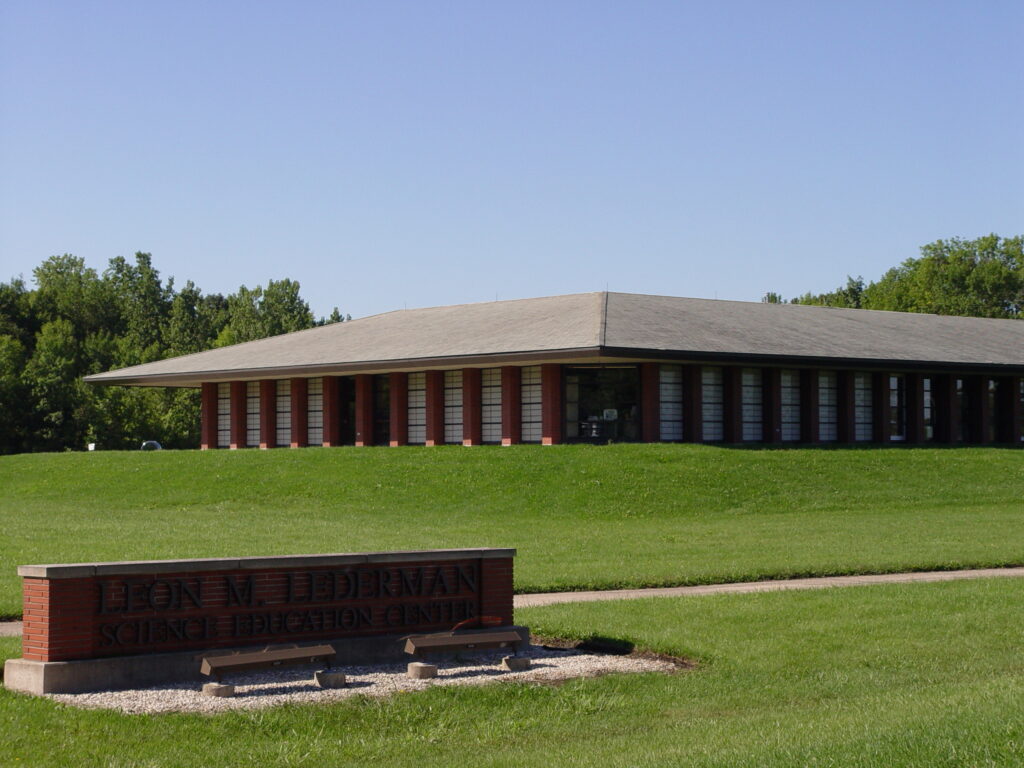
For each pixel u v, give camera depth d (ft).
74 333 396.78
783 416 159.02
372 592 54.34
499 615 57.47
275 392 182.09
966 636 57.67
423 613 55.52
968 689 45.37
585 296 173.99
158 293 484.74
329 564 53.11
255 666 48.01
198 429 288.92
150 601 48.83
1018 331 202.80
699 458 135.03
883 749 34.99
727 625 60.34
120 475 139.85
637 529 105.91
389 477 131.03
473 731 43.06
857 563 83.05
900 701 44.09
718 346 147.33
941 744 34.94
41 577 46.93
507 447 143.54
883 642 56.65
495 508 118.52
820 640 57.00
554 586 74.02
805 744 36.73
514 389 154.61
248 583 51.19
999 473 139.03
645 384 148.87
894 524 107.45
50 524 103.91
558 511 117.39
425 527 106.11
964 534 99.60
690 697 47.75
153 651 48.80
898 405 170.40
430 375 161.89
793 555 86.79
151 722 41.93
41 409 263.70
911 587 71.51
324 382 174.50
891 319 194.90
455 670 52.80
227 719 42.65
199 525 104.32
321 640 52.85
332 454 145.48
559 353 140.05
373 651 53.83
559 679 50.80
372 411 169.37
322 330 198.29
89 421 268.41
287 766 38.14
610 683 49.85
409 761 38.93
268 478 133.59
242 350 193.16
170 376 181.57
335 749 40.32
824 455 141.59
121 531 98.17
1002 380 180.24
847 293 439.63
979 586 71.82
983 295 397.60
